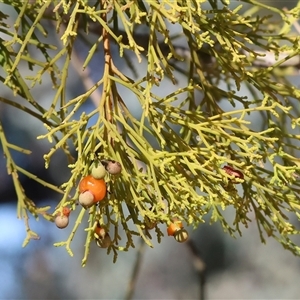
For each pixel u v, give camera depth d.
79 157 0.25
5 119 0.57
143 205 0.25
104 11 0.26
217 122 0.26
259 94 0.37
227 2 0.26
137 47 0.25
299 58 0.33
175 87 0.48
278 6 0.45
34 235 0.29
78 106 0.26
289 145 0.28
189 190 0.25
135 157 0.26
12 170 0.29
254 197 0.28
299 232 0.28
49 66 0.26
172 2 0.26
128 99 0.56
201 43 0.25
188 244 0.39
